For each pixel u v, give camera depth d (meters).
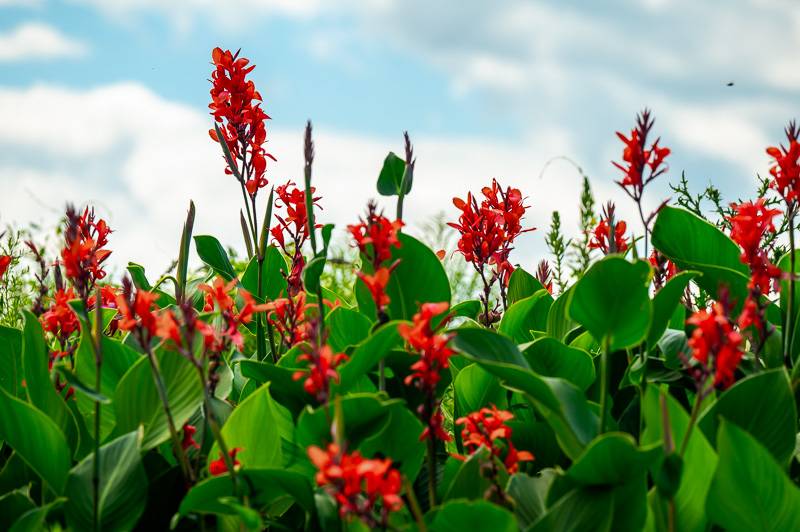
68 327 2.63
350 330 2.75
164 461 2.58
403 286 2.62
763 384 2.44
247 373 2.55
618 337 2.44
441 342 2.37
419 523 2.30
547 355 2.66
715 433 2.45
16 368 2.74
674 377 2.62
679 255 2.79
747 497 2.36
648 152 2.46
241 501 2.41
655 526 2.41
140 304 2.36
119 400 2.54
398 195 2.65
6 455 2.75
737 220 2.59
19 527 2.41
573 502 2.36
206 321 2.69
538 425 2.64
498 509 2.29
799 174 2.53
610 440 2.30
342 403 2.41
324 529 2.41
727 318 2.32
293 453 2.54
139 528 2.52
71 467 2.57
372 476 2.21
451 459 2.52
